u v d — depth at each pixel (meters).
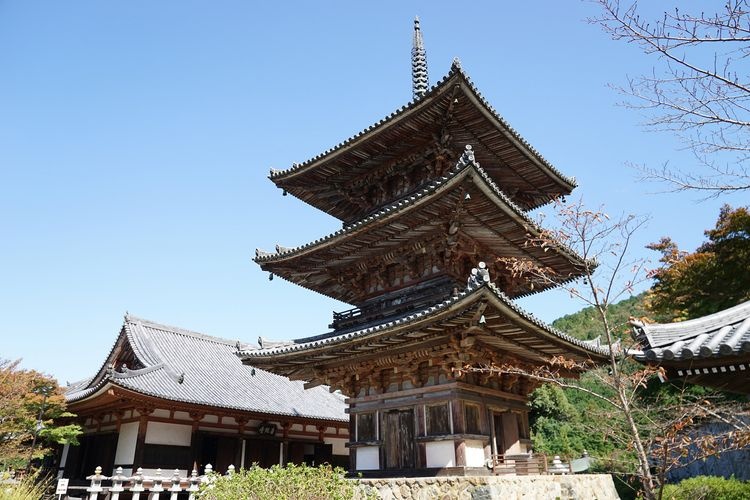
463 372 14.92
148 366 28.59
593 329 49.19
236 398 29.88
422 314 13.84
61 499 25.27
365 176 21.67
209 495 13.11
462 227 16.86
